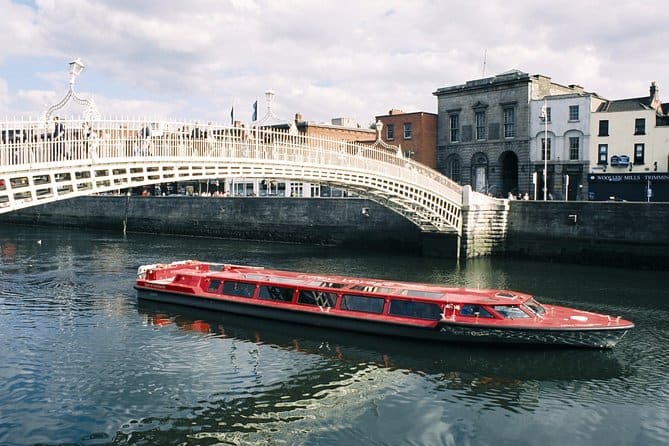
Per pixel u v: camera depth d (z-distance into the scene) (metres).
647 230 34.38
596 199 47.62
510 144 52.72
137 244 48.53
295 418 13.88
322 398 14.98
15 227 69.75
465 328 18.44
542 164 50.97
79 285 28.34
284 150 28.62
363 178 32.91
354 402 14.74
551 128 50.28
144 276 25.59
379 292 20.45
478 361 17.53
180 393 15.22
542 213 38.44
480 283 29.38
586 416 13.96
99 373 16.48
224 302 22.81
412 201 36.03
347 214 46.25
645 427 13.41
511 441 12.82
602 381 16.00
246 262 36.81
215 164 25.50
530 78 50.97
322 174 30.66
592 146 48.56
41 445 12.59
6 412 14.02
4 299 25.17
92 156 20.83
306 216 48.94
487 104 54.12
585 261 36.59
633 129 46.91
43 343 19.02
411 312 19.58
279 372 16.72
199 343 19.22
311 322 21.00
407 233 42.78
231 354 18.19
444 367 17.09
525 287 28.30
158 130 23.61
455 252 39.03
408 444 12.68
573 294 26.61
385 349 18.62
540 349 18.38
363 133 64.81
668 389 15.48
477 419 13.83
